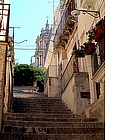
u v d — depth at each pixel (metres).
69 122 7.39
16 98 14.26
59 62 18.56
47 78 19.75
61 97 14.70
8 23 7.23
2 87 6.68
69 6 14.85
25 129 6.61
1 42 7.00
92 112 9.03
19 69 30.86
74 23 14.48
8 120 7.34
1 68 6.83
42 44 41.56
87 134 6.44
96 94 10.30
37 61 40.28
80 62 12.01
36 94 20.08
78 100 10.77
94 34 8.73
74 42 14.77
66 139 6.27
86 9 10.98
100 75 8.22
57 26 20.06
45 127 6.76
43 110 11.66
